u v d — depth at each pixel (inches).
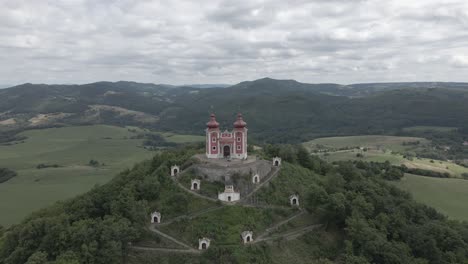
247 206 5964.6
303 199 6437.0
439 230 5816.9
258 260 4985.2
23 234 5374.0
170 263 5017.2
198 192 6235.2
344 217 5954.7
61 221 5482.3
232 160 7190.0
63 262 4547.2
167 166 7091.5
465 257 5477.4
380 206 6422.2
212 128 7347.4
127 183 6865.2
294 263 5132.9
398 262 5152.6
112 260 4847.4
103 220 5620.1
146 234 5433.1
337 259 5364.2
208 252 5024.6
